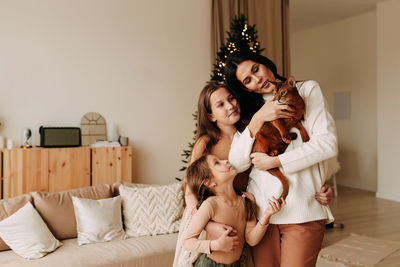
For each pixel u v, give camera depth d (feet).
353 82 24.95
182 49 17.16
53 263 8.73
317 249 5.12
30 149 12.80
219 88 5.32
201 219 4.87
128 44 15.85
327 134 4.90
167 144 16.84
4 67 13.46
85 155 13.85
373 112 23.77
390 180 21.49
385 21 21.48
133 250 9.71
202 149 5.47
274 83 4.83
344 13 23.85
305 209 4.95
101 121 15.21
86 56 14.94
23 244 9.12
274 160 4.82
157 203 11.28
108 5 15.38
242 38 14.02
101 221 10.39
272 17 18.90
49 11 14.19
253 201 5.25
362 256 12.54
